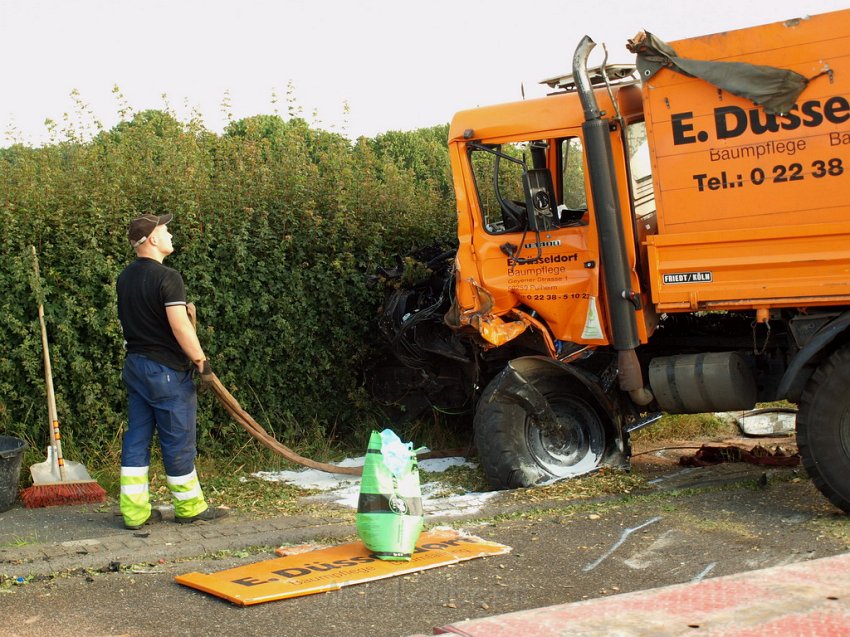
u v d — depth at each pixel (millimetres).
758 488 6398
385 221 8914
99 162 7883
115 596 4652
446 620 4184
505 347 7398
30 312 7277
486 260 6906
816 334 5645
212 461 7789
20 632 4180
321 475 7621
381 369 8703
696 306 6086
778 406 9203
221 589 4582
